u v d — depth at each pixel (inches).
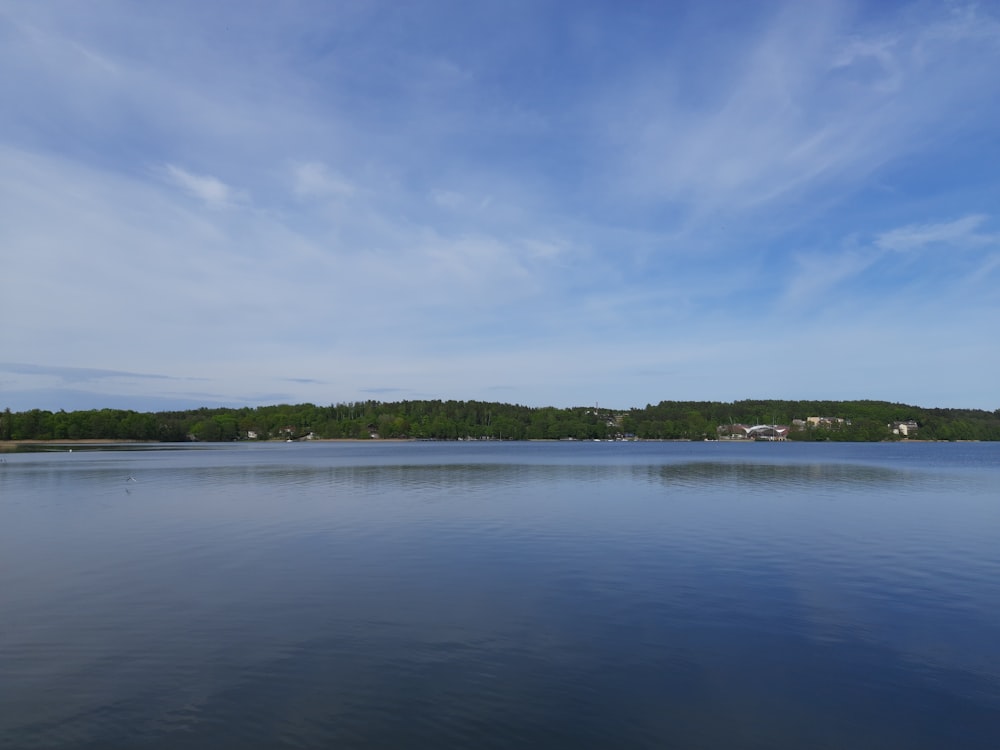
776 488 1909.4
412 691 483.2
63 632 612.1
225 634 604.4
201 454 4945.9
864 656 548.7
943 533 1106.1
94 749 405.7
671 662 536.1
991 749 406.0
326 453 5216.5
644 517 1300.4
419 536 1092.5
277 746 408.8
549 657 546.9
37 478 2388.0
